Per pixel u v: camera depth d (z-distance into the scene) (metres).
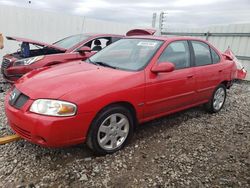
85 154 3.40
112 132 3.41
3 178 2.84
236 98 7.07
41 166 3.08
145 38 4.48
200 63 4.77
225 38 11.16
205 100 5.06
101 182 2.86
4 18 8.84
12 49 9.20
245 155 3.66
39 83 3.23
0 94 5.88
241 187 2.91
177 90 4.20
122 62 4.00
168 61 4.11
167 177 3.02
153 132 4.26
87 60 4.40
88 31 10.58
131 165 3.22
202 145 3.89
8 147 3.49
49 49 6.82
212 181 2.99
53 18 9.70
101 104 3.14
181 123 4.75
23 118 2.96
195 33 12.24
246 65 10.59
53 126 2.84
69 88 3.06
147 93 3.70
